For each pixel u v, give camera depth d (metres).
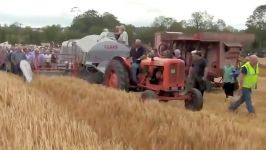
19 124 5.95
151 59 14.46
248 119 12.59
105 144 5.45
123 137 6.89
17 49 24.42
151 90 14.02
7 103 8.11
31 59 25.27
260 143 6.93
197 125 7.52
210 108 14.89
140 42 14.91
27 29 78.12
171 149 6.75
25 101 8.02
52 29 74.00
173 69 14.06
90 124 7.60
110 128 7.45
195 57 15.50
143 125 7.75
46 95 11.08
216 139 6.81
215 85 21.62
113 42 21.16
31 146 5.03
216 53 22.17
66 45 23.95
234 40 22.38
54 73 23.23
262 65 45.56
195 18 67.31
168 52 15.12
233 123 7.91
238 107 14.45
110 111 8.73
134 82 14.79
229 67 17.80
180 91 14.17
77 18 67.56
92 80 20.50
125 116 8.38
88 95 10.83
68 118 6.74
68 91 11.66
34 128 5.70
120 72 14.70
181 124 7.47
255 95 20.05
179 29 64.69
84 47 21.61
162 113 8.38
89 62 21.23
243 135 7.23
